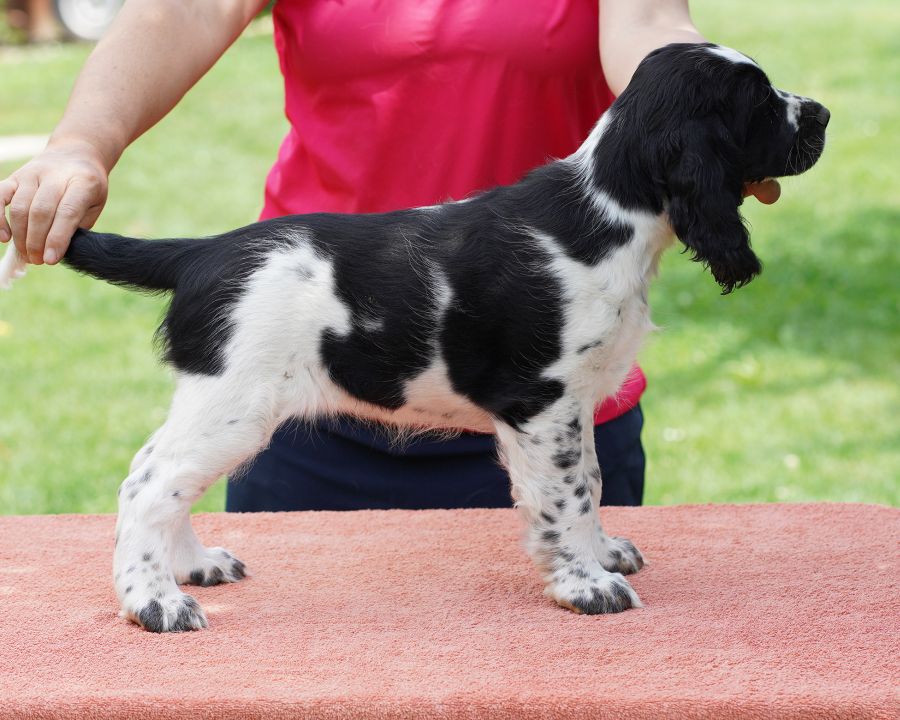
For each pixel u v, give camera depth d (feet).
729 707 9.33
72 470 30.94
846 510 15.06
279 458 16.37
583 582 11.79
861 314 42.63
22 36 84.79
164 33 13.20
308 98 15.25
